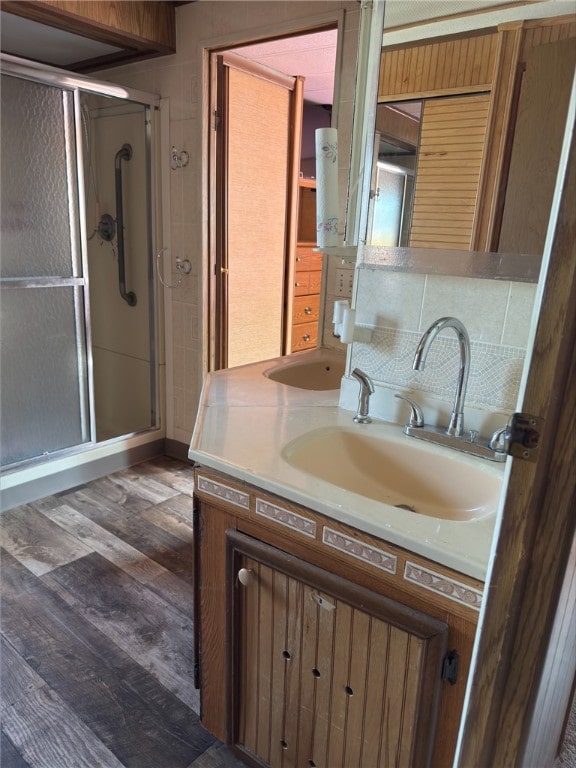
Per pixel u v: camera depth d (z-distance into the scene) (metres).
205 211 2.73
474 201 1.27
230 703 1.31
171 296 2.98
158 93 2.76
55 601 1.98
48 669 1.69
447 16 1.25
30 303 2.46
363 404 1.48
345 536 1.02
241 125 2.81
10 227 2.33
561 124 1.11
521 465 0.66
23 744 1.45
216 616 1.31
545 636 0.70
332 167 1.51
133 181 2.94
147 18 2.47
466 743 0.80
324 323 2.31
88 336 2.72
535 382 0.63
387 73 1.39
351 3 1.97
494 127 1.21
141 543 2.35
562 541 0.66
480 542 0.92
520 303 1.24
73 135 2.46
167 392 3.15
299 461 1.30
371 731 1.07
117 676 1.68
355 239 1.59
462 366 1.29
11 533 2.38
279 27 2.21
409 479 1.37
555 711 1.01
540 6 1.10
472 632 0.89
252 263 3.10
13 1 2.09
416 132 1.35
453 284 1.34
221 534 1.24
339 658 1.09
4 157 2.25
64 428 2.74
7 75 2.20
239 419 1.47
